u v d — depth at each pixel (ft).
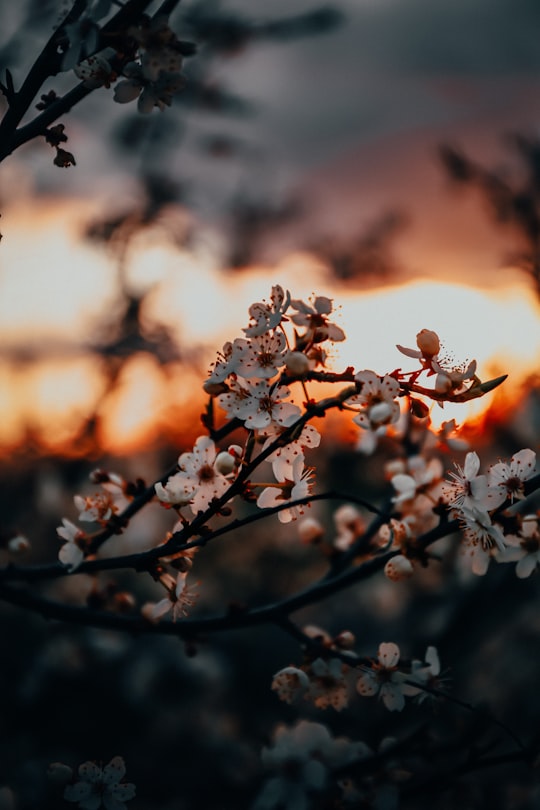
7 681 18.28
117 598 8.39
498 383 6.00
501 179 15.84
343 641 7.83
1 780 15.12
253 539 23.95
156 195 21.31
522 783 13.48
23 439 23.06
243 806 14.23
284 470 6.33
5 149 6.64
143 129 16.75
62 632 19.12
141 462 23.81
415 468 8.31
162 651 19.62
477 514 6.59
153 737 17.47
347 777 8.46
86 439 22.50
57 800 12.65
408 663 7.80
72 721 17.70
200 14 13.75
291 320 6.07
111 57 6.35
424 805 10.05
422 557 7.20
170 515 22.25
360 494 17.69
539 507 10.52
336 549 8.54
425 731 8.66
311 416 5.92
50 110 6.66
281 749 8.48
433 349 6.02
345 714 15.24
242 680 19.90
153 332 23.13
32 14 9.87
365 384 5.89
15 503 22.26
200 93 16.16
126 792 7.76
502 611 15.17
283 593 23.16
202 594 22.47
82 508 7.84
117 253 22.41
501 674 18.70
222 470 6.18
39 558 21.36
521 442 14.67
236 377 6.08
